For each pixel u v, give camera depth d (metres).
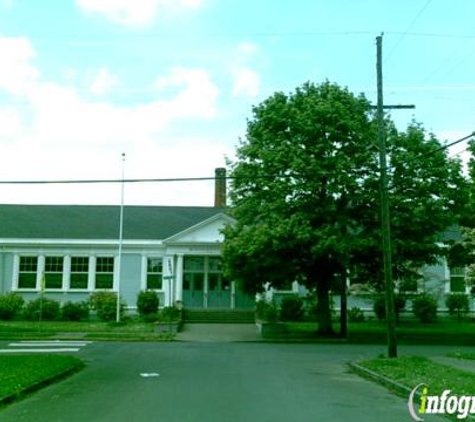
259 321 38.94
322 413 11.54
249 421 10.59
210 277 47.62
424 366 18.78
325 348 28.23
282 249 32.09
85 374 17.91
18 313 44.31
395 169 33.25
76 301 46.91
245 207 33.44
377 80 23.62
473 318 45.84
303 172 31.58
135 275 47.19
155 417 10.95
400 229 32.59
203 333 36.19
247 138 34.69
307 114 32.41
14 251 47.25
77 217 50.31
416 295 45.38
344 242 30.84
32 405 12.43
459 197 33.75
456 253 35.09
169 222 50.38
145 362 21.28
